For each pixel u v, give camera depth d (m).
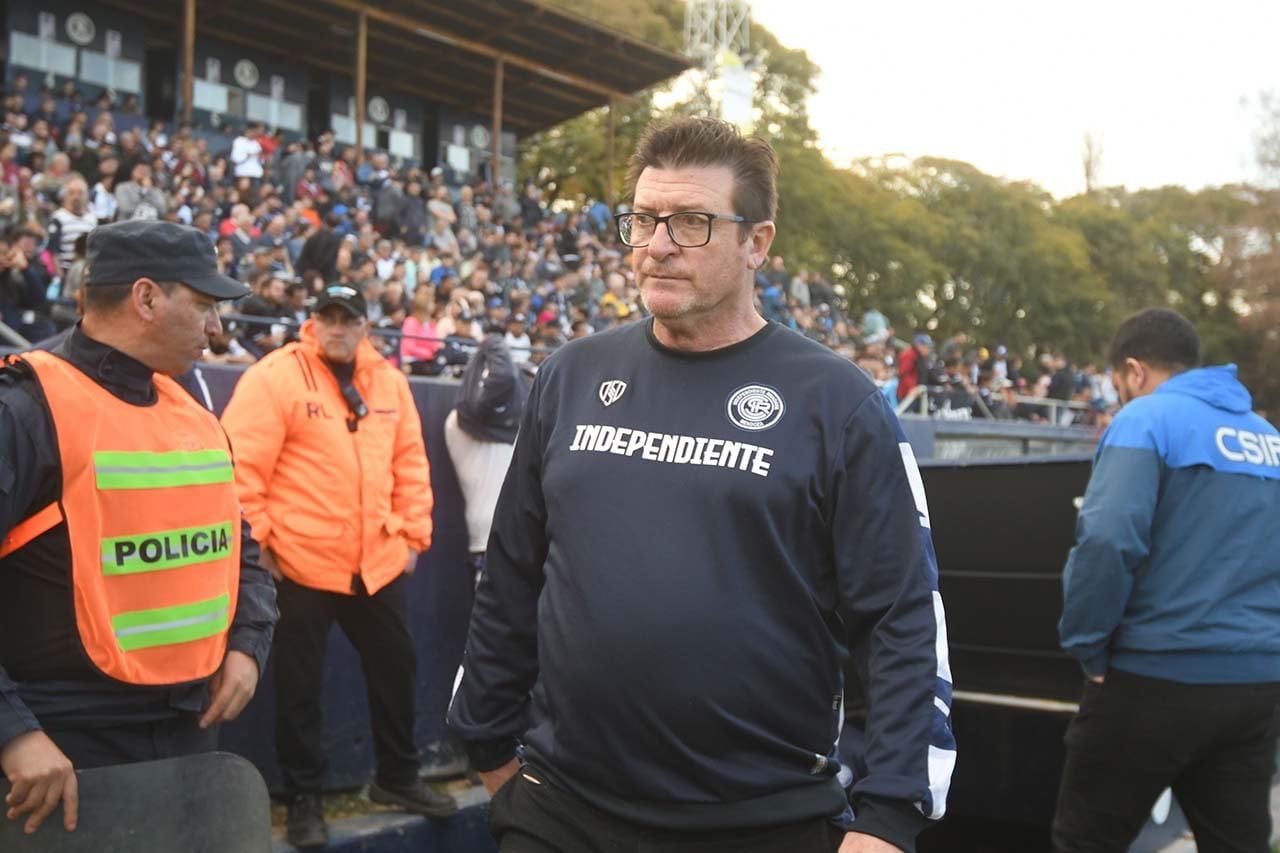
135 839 1.92
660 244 1.77
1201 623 2.73
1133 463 2.77
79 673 1.98
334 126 20.61
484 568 2.00
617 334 1.94
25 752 1.84
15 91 13.49
